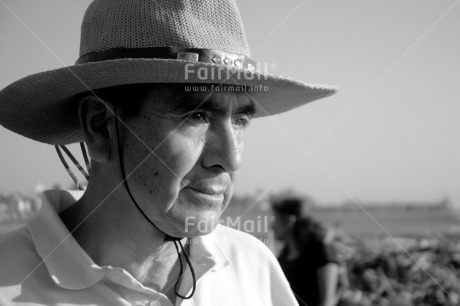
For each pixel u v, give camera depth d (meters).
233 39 1.74
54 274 1.68
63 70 1.66
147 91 1.67
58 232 1.74
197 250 1.95
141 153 1.68
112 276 1.71
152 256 1.81
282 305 2.22
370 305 6.24
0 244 1.76
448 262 7.28
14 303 1.64
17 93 1.83
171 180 1.65
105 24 1.73
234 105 1.70
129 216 1.75
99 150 1.76
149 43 1.67
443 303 6.51
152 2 1.68
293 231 4.23
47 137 2.12
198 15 1.69
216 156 1.67
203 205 1.68
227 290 2.00
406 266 7.18
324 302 4.16
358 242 8.02
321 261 4.19
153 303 1.75
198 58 1.66
